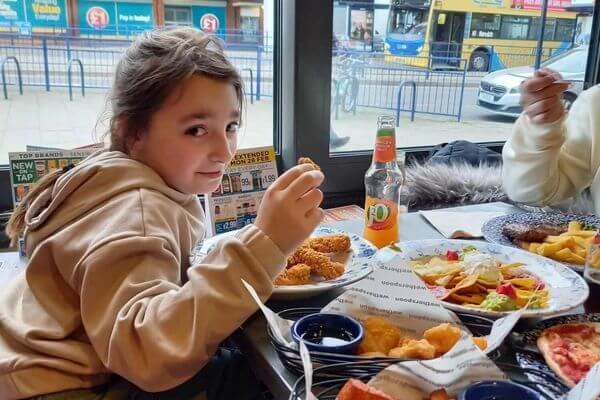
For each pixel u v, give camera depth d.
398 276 0.58
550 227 0.91
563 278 0.71
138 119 0.72
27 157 1.03
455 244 0.84
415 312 0.57
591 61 1.67
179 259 0.67
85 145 1.13
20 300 0.77
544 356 0.52
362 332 0.54
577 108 1.27
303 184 0.62
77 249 0.64
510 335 0.57
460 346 0.46
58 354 0.67
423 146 1.57
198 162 0.73
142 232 0.63
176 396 0.69
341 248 0.83
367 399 0.43
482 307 0.62
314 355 0.51
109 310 0.59
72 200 0.71
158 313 0.57
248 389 0.71
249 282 0.59
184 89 0.70
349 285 0.68
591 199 1.23
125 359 0.56
